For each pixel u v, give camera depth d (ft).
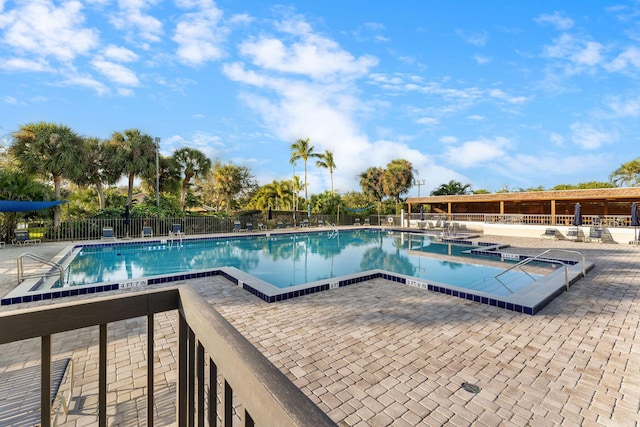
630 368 11.18
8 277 24.95
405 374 10.80
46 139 51.39
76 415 8.62
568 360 11.76
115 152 66.85
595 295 19.92
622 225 54.44
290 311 17.16
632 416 8.67
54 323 3.44
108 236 50.98
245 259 41.73
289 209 101.19
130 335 13.98
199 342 3.93
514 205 80.23
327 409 8.96
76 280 28.81
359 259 41.42
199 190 97.50
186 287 4.61
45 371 3.44
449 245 48.19
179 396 4.38
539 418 8.59
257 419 2.43
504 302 17.56
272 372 2.54
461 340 13.50
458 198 77.61
